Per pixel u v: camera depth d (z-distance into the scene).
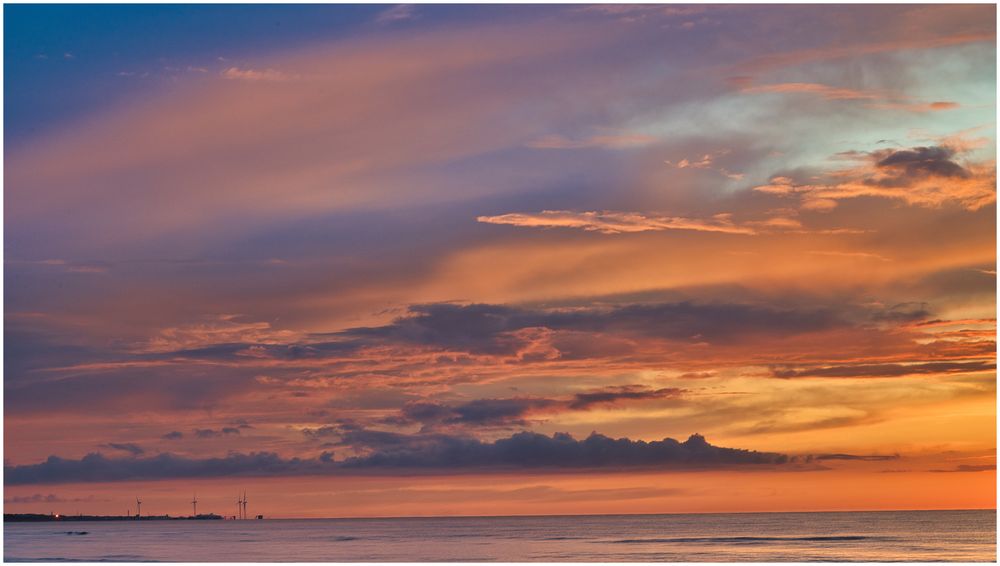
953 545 161.62
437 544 191.12
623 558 143.50
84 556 164.38
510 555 154.12
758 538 192.25
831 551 150.50
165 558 156.75
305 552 170.50
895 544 166.62
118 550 181.25
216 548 186.38
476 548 175.38
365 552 169.62
